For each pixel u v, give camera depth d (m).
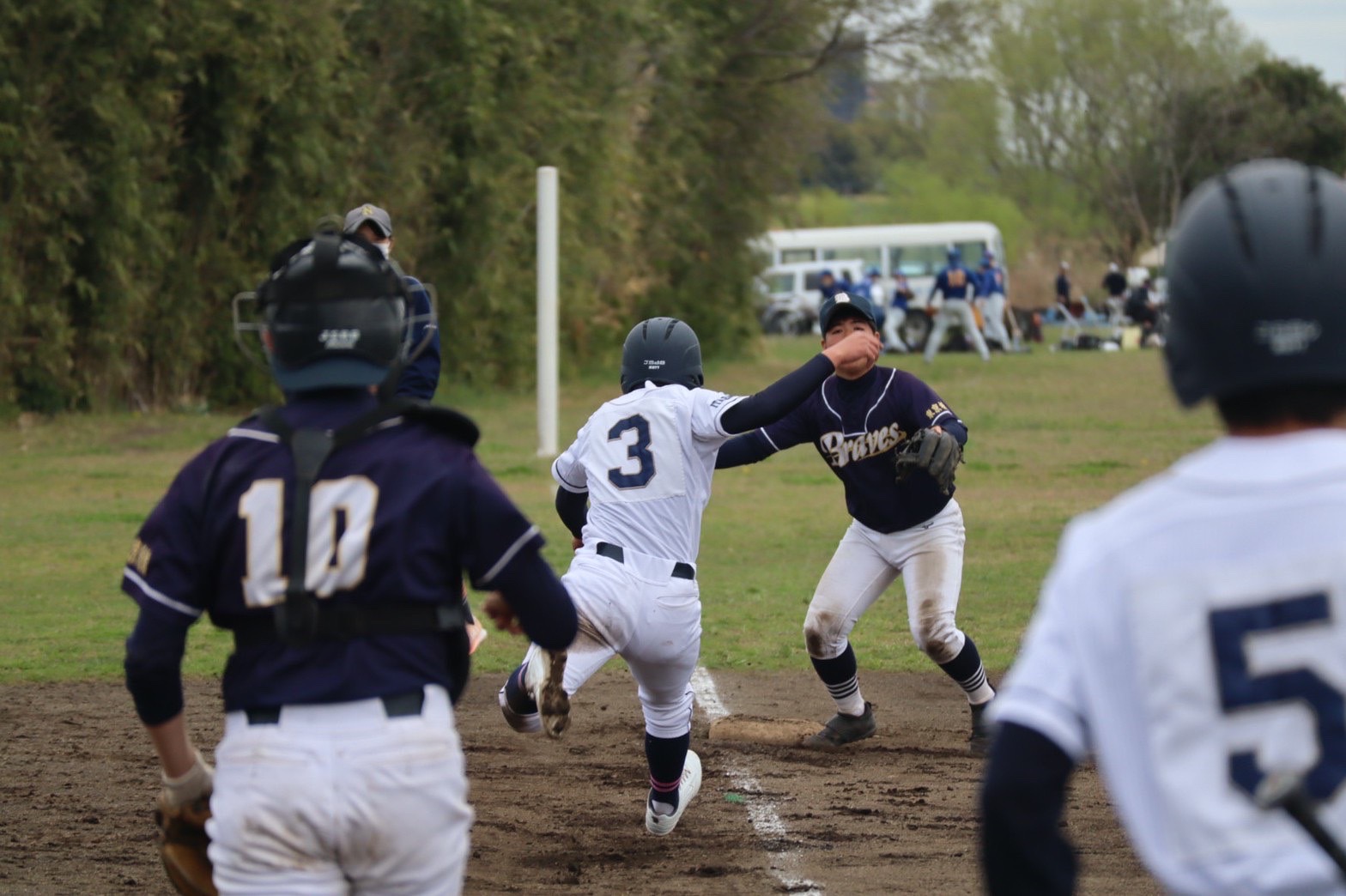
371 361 10.95
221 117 79.50
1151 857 7.19
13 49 71.69
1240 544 7.15
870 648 33.66
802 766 24.27
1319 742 6.97
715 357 124.12
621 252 111.31
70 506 52.78
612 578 18.27
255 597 10.41
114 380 80.31
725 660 32.31
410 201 89.50
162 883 18.02
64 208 74.88
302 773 10.05
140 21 74.38
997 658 31.77
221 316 83.38
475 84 91.69
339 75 85.50
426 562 10.54
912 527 24.58
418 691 10.44
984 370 118.50
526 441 72.75
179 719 11.11
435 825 10.35
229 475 10.58
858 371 23.61
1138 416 83.88
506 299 96.31
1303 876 6.89
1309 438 7.37
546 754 24.91
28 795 21.95
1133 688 7.21
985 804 7.43
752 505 56.00
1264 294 7.26
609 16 101.25
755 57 121.75
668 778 19.70
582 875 18.53
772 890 17.94
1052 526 49.28
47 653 32.25
